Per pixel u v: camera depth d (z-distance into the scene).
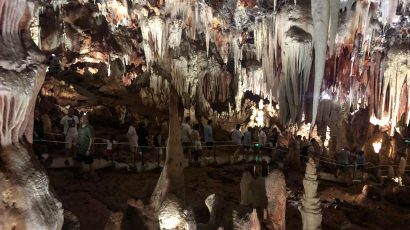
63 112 13.95
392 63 14.45
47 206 2.77
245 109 20.52
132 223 5.11
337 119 17.52
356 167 13.41
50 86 15.98
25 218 2.53
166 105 18.56
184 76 19.05
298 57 10.94
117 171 10.05
